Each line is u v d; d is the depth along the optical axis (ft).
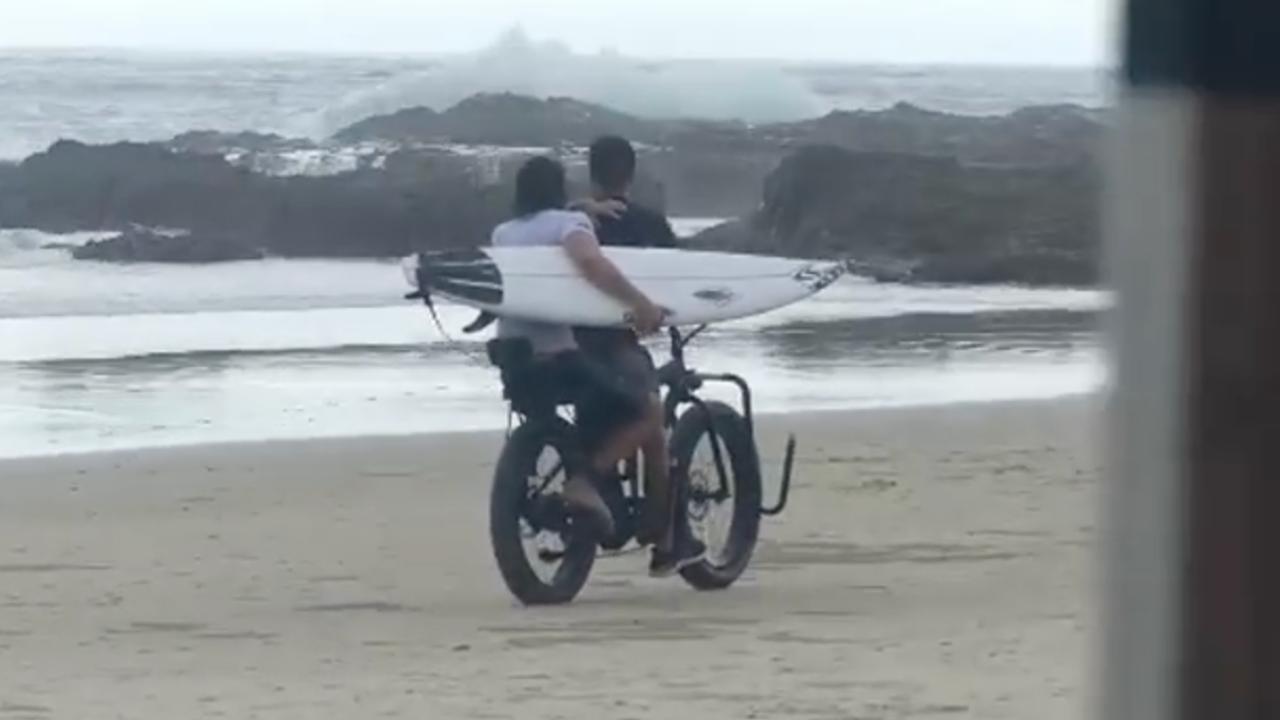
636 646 85.15
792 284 104.73
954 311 274.16
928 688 75.61
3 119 452.35
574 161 449.48
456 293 93.40
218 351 221.05
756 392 193.67
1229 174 39.17
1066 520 120.98
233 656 84.02
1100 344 42.01
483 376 202.28
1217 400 39.58
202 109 469.57
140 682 79.10
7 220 362.74
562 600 95.71
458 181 399.03
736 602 95.91
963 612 92.17
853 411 176.86
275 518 125.18
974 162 432.66
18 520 124.36
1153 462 40.40
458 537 117.91
